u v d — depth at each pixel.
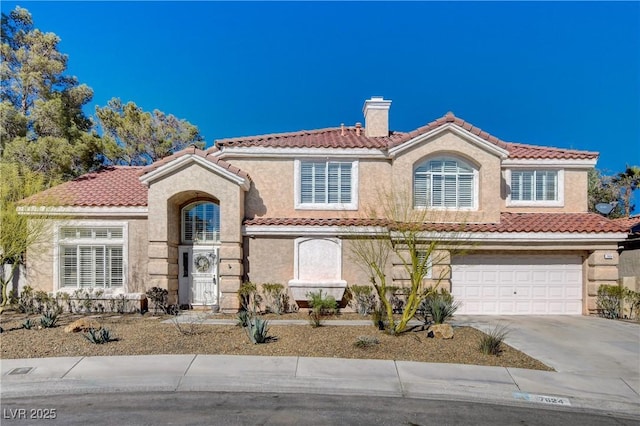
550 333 13.65
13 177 15.61
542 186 18.81
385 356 10.52
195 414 7.28
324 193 17.81
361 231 16.53
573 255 17.31
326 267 16.88
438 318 13.60
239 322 13.64
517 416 7.48
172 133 37.00
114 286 17.41
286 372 9.33
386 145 17.77
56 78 25.50
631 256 20.06
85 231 17.47
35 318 15.02
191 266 17.89
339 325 13.93
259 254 16.92
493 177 17.34
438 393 8.41
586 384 9.04
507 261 17.20
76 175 25.12
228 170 16.38
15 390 8.30
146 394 8.27
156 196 16.58
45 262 17.28
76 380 8.78
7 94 24.36
